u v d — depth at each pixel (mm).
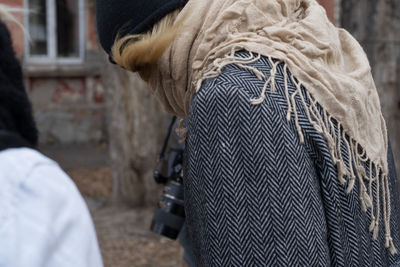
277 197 918
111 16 1183
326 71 1030
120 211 4723
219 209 937
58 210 631
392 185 1186
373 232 1057
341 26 4250
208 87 971
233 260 929
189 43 1125
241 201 926
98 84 9328
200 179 961
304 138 962
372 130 1086
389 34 4062
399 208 1223
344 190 994
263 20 1077
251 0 1097
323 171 973
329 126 995
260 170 920
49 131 9055
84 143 9219
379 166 1083
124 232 4270
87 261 634
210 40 1082
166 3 1135
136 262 3795
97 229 4340
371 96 1137
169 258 3857
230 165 928
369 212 1051
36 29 9094
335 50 1103
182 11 1132
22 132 727
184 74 1146
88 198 5363
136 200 4781
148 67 1216
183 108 1241
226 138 933
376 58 4086
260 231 919
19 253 578
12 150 656
